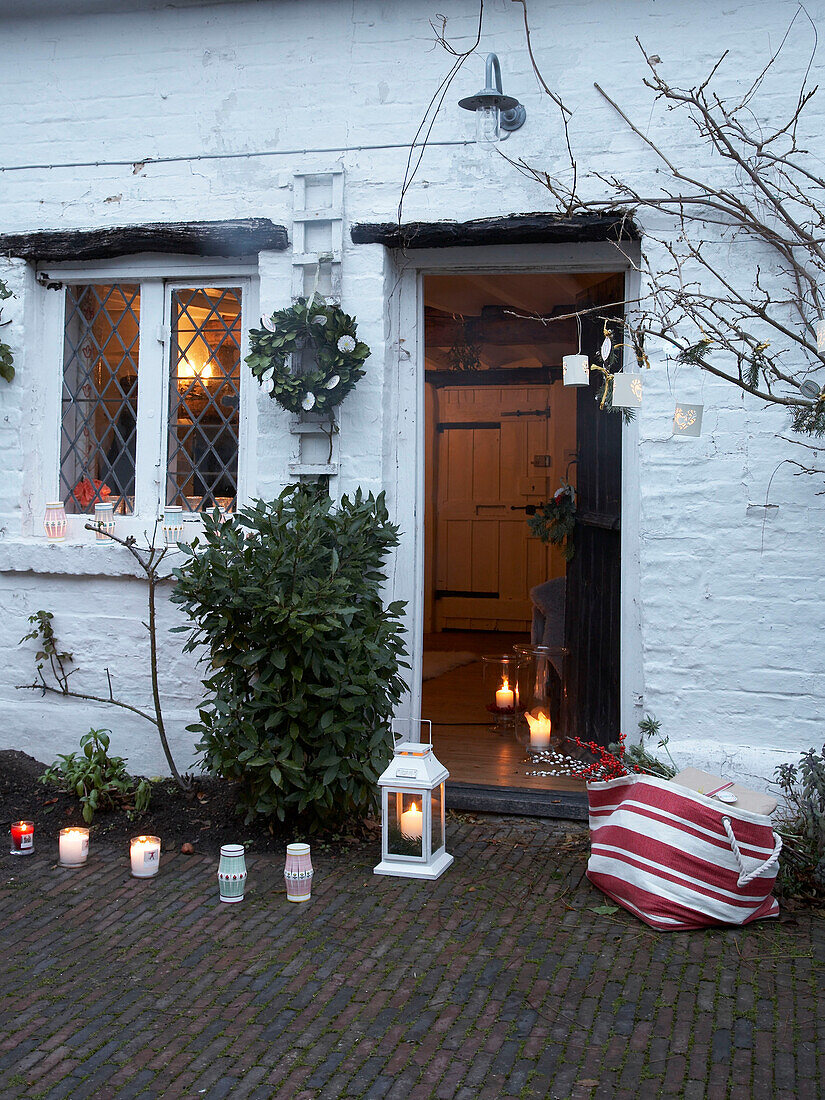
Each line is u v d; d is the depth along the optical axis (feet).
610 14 16.38
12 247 18.84
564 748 20.20
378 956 11.90
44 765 18.69
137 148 18.52
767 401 15.71
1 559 18.93
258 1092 9.27
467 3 16.98
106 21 18.62
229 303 18.80
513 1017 10.55
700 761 15.88
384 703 15.79
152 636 17.34
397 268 17.76
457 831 16.25
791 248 15.49
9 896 13.70
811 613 15.61
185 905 13.41
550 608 22.66
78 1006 10.77
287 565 14.99
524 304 24.03
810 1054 9.90
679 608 16.10
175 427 19.03
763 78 15.81
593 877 13.74
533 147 16.70
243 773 15.57
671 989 11.14
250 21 17.94
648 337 16.16
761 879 12.59
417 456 17.85
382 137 17.37
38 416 19.44
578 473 20.30
